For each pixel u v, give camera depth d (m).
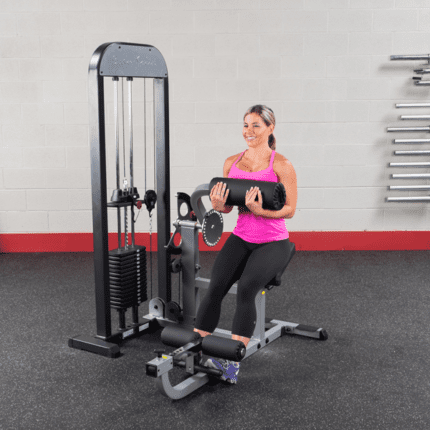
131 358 2.41
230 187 2.13
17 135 4.16
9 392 2.09
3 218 4.27
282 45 4.06
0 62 4.07
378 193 4.25
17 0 4.00
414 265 3.86
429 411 1.95
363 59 4.07
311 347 2.51
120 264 2.50
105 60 2.29
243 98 4.13
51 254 4.25
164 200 2.68
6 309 3.03
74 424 1.87
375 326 2.76
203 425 1.86
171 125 4.17
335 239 4.30
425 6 4.01
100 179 2.36
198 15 4.04
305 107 4.14
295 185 2.23
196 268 2.58
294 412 1.94
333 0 4.01
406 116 4.09
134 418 1.91
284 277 3.60
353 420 1.88
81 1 4.02
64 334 2.68
